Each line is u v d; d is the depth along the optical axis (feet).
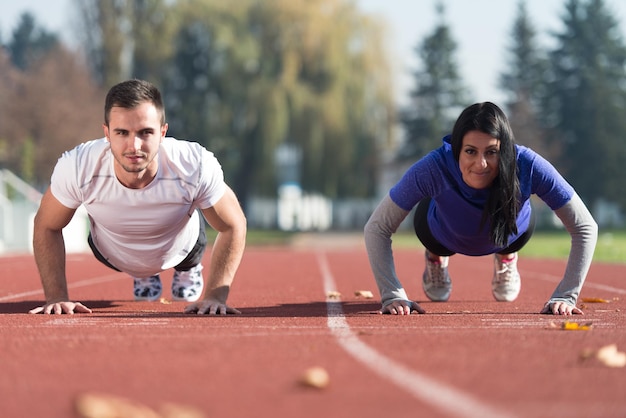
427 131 238.89
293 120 149.69
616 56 240.12
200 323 21.31
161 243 24.82
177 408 10.87
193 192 23.25
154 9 168.04
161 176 22.94
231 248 24.06
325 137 150.20
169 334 18.98
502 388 12.69
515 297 29.66
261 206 218.38
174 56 168.55
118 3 170.91
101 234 24.95
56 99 192.44
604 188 232.12
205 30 159.02
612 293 34.53
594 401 11.80
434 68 240.12
